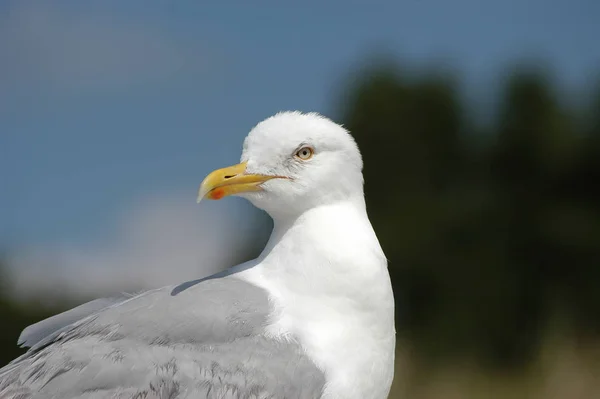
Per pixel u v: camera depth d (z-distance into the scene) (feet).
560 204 68.54
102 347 20.25
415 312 65.31
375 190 69.10
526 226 67.21
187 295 21.15
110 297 23.53
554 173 68.59
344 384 20.62
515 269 66.03
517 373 57.67
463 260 66.13
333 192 22.17
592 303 64.18
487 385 55.88
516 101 70.74
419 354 61.87
